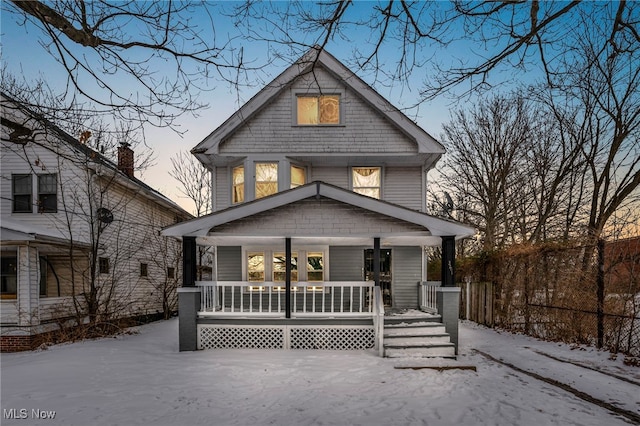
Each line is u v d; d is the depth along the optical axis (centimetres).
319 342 940
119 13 434
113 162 1498
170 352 911
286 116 1223
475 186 2069
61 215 1360
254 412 527
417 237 966
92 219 1345
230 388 626
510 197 1966
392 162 1260
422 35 462
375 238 950
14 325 1117
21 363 827
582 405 549
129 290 1619
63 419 500
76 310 1210
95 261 1312
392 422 494
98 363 791
